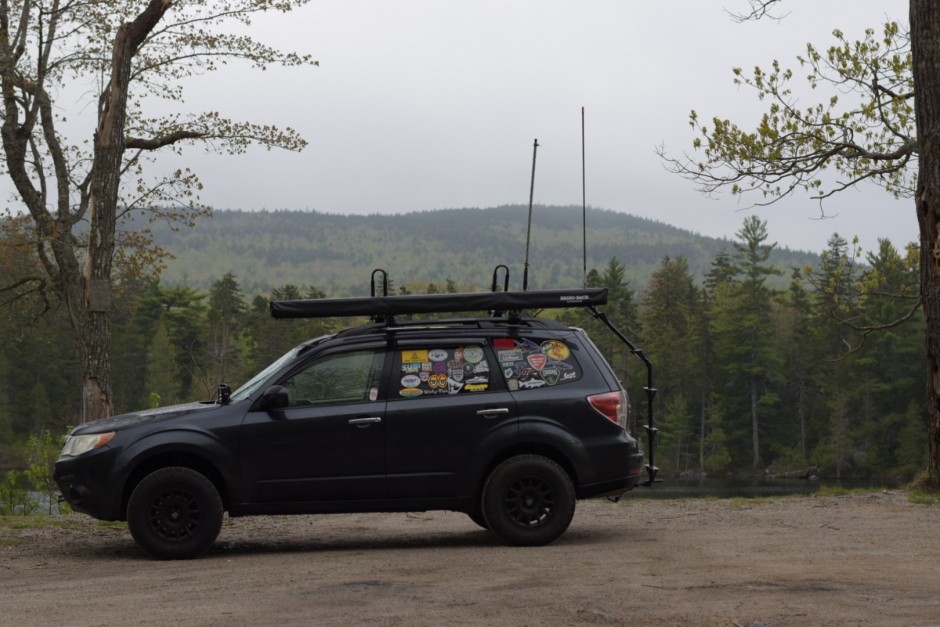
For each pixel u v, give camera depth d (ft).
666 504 44.21
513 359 31.65
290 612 20.94
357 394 31.17
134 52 53.47
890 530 32.89
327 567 27.17
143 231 77.00
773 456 345.10
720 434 336.29
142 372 360.07
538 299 31.76
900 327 307.37
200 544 29.96
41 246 77.46
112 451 30.07
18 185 76.84
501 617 19.95
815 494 46.01
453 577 24.86
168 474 29.96
